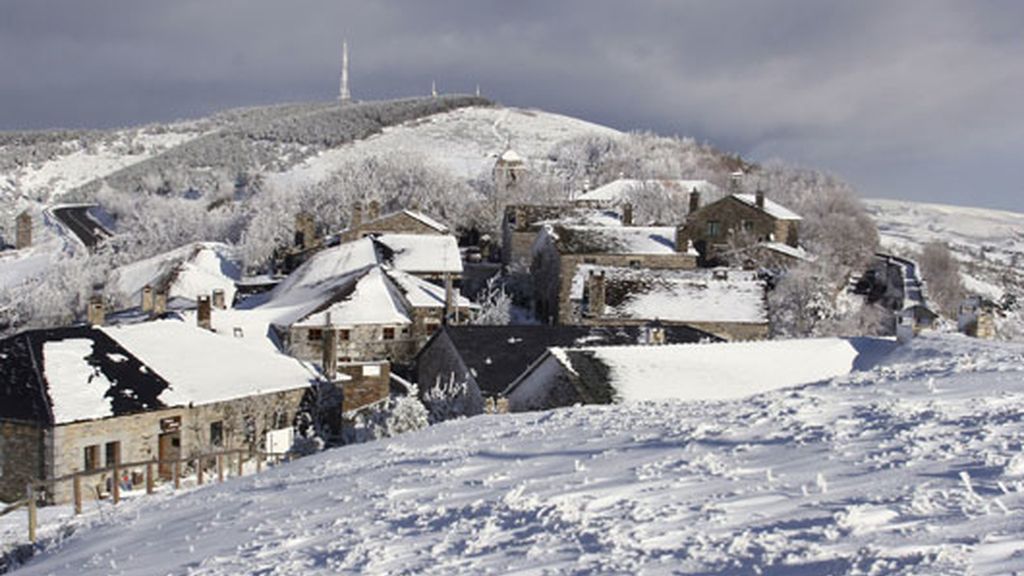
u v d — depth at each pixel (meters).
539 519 10.25
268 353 41.81
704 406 17.67
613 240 68.25
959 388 15.59
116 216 117.50
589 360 31.92
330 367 40.91
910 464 10.12
